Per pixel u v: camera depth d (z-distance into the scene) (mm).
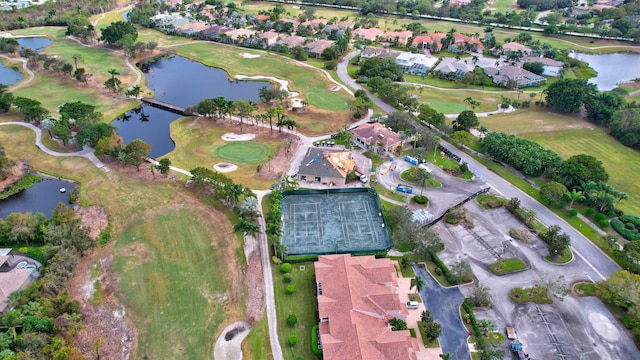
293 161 150125
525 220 120062
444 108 198500
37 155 152375
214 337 87188
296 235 114812
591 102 183250
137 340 86375
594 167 133375
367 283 93688
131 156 137875
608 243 110438
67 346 81125
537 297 96562
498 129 176625
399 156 155625
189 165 147750
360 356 76938
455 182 139875
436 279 101250
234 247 109688
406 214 113375
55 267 96188
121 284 99000
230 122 180500
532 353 84125
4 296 89250
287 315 91812
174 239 112938
